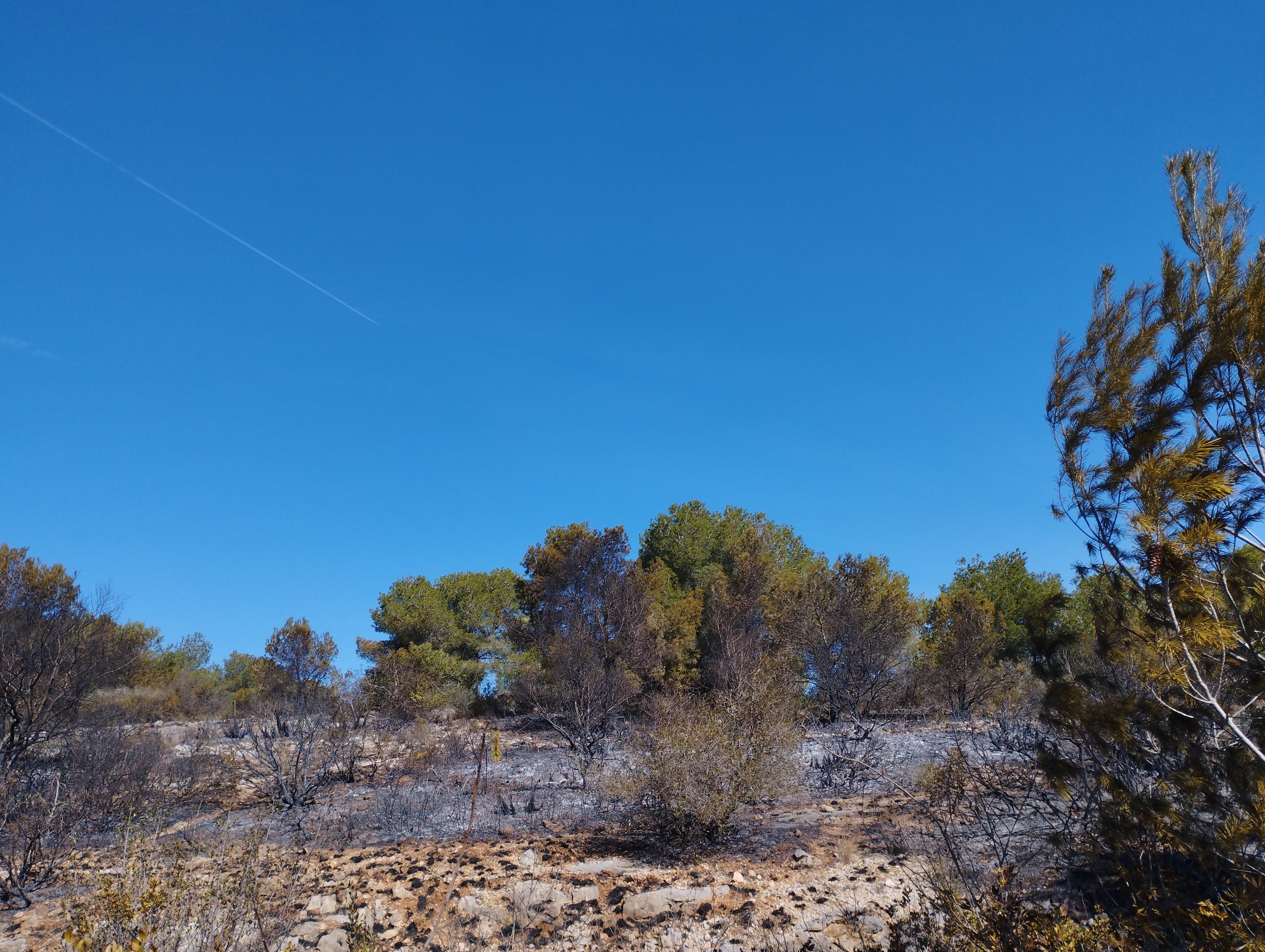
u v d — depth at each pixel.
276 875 6.45
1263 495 3.59
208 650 36.91
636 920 6.00
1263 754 3.18
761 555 24.14
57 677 12.69
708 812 7.89
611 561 22.39
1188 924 3.20
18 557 16.48
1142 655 3.98
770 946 5.23
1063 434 4.31
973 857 5.85
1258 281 3.55
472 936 5.80
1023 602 25.66
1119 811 3.84
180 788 11.73
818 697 18.75
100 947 3.92
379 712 17.86
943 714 16.06
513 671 26.19
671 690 18.86
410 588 29.53
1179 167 4.16
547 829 9.12
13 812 8.31
